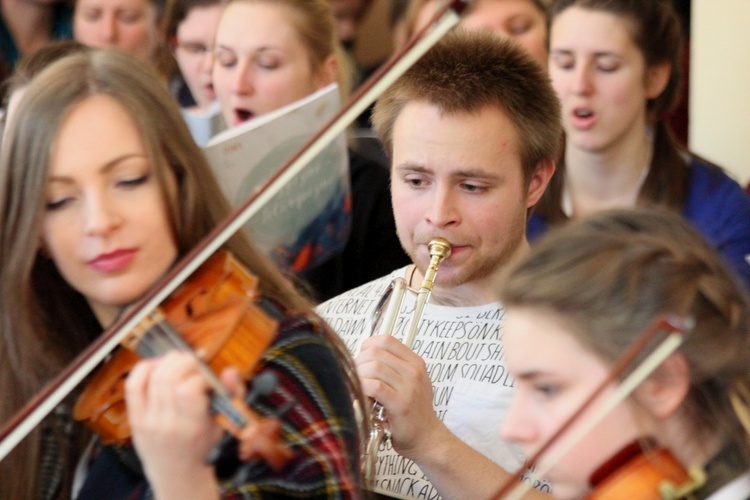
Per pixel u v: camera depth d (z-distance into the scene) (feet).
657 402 14.71
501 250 22.99
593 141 30.22
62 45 25.43
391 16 39.50
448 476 21.42
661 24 30.22
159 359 15.26
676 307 14.76
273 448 15.02
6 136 18.60
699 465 14.82
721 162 37.14
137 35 38.14
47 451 18.95
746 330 15.02
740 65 36.52
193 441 14.99
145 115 18.49
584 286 15.03
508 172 22.67
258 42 31.01
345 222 28.55
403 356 21.54
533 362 15.24
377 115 23.86
